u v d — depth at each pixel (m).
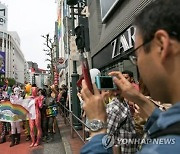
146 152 0.71
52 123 8.99
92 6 11.69
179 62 0.82
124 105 2.25
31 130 8.05
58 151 7.23
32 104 8.15
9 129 9.48
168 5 0.83
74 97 8.71
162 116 0.76
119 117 2.13
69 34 13.46
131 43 7.05
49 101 8.94
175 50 0.82
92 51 12.12
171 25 0.81
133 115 2.22
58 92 14.33
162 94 0.89
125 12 7.78
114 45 8.62
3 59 97.25
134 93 1.76
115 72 1.83
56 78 27.19
